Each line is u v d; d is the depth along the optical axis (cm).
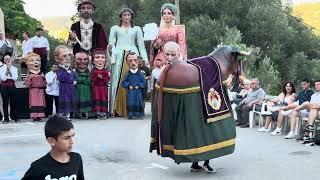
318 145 909
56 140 356
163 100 680
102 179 680
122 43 1229
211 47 2847
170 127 680
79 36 1231
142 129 1045
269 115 1057
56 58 1177
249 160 791
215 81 687
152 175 700
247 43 3062
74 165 365
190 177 688
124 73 1223
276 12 3078
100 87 1205
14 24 2862
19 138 962
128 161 782
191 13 3092
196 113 669
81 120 1181
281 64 3141
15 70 1186
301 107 964
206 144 672
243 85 1227
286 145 909
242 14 3059
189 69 670
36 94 1166
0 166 751
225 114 694
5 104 1162
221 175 698
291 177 688
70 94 1173
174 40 1145
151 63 1188
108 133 1002
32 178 356
